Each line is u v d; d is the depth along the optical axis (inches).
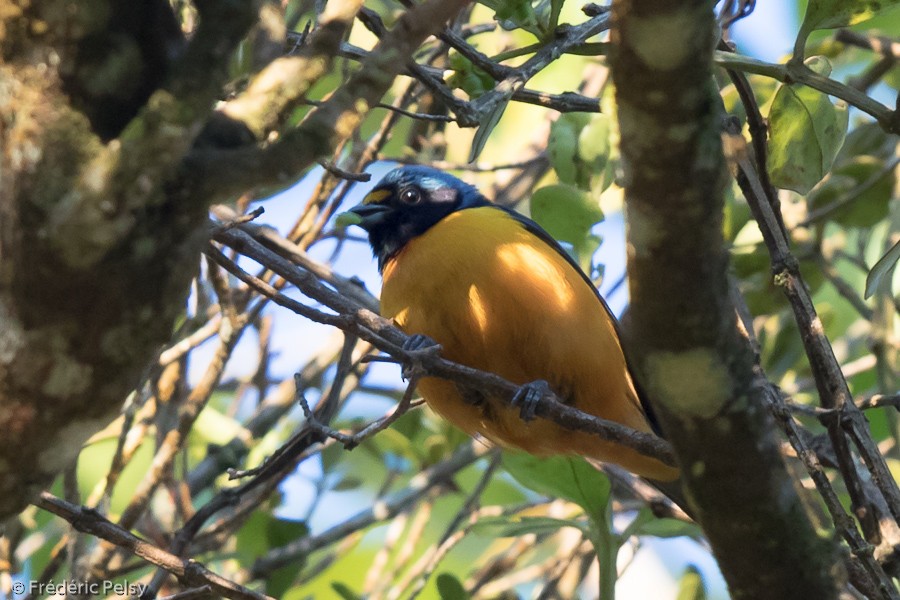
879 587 272.2
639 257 175.2
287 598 546.6
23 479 182.9
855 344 587.2
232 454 475.5
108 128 161.2
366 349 485.7
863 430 310.3
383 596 459.2
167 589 474.6
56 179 158.4
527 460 369.7
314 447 493.4
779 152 339.3
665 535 372.2
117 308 168.6
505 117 613.0
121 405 180.7
